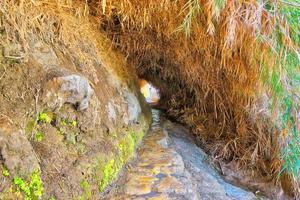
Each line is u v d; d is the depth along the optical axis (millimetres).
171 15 1879
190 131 2898
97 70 1768
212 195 1790
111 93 1881
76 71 1421
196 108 2943
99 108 1544
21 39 1133
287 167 2279
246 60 1952
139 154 1994
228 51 1928
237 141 2547
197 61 2314
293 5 1694
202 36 1924
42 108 1121
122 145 1739
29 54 1155
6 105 987
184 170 1848
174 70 2760
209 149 2641
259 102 2227
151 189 1546
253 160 2436
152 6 1862
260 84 2027
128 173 1688
